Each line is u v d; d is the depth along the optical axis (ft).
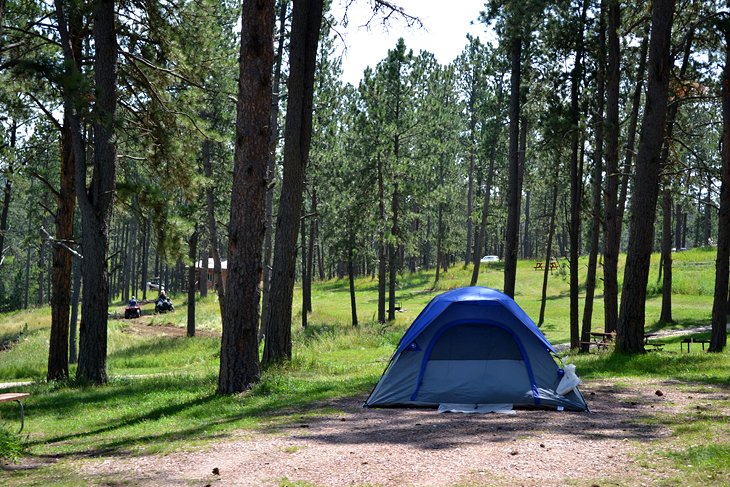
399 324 114.93
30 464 24.76
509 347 34.01
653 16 49.55
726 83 61.46
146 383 51.52
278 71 87.86
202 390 43.50
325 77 118.83
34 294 293.02
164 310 162.91
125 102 58.80
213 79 62.59
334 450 23.34
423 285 193.67
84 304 52.01
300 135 51.34
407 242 122.72
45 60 40.68
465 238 259.60
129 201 58.80
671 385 37.76
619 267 174.60
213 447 24.85
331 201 122.52
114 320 145.89
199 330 125.49
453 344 34.50
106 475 21.61
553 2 71.92
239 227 39.29
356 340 87.30
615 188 71.36
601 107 78.59
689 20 68.44
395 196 118.52
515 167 79.41
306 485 19.16
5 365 82.53
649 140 49.67
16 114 54.70
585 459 20.99
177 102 60.29
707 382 38.75
